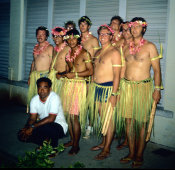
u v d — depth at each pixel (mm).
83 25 3854
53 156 3174
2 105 5703
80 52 3299
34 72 4465
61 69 3898
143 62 2971
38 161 2803
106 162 3113
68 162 3078
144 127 3059
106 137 3234
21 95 5656
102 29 3143
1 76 6355
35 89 4477
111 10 4320
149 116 3062
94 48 3854
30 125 3113
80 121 3426
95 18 4527
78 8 4746
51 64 4043
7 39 6148
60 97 3445
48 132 3133
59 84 3793
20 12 5645
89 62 3283
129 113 3096
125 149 3514
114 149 3510
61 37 3947
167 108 3611
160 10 3785
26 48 5750
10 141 3676
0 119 4684
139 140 3092
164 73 3797
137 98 3014
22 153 3301
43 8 5320
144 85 2996
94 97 3281
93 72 3383
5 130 4113
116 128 3406
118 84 3088
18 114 5023
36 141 3189
